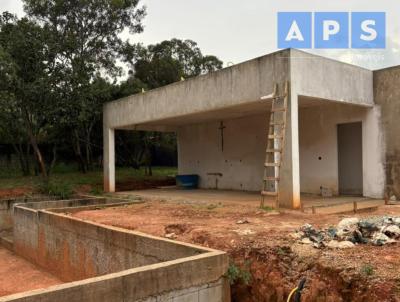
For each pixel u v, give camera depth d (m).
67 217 8.65
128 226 8.11
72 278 8.34
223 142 15.93
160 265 4.80
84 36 18.95
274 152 9.66
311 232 6.14
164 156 27.08
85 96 16.14
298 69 9.49
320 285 4.70
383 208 9.40
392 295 4.06
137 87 19.52
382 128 11.28
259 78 10.09
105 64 19.66
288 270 5.17
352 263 4.71
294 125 9.34
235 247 5.88
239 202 10.84
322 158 12.52
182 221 8.08
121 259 6.88
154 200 12.64
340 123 12.09
